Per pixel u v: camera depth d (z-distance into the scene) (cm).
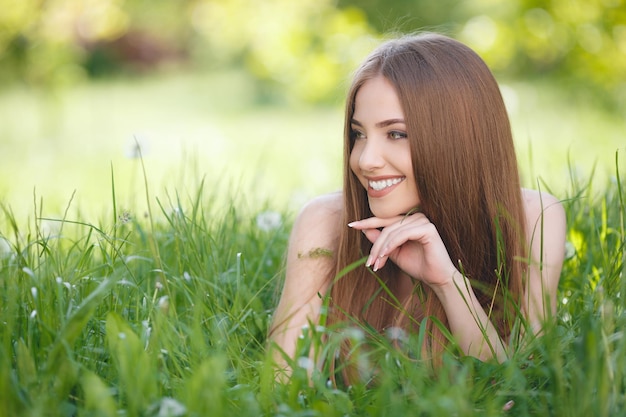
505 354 202
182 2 1928
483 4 961
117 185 603
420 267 219
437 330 222
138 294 212
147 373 164
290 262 239
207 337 209
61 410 161
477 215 221
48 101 980
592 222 273
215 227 310
